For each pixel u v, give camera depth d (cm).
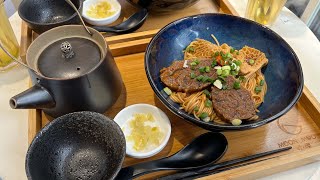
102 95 26
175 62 31
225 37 34
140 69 33
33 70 23
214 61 31
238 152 26
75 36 28
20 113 30
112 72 26
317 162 27
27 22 33
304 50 36
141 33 35
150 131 27
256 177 25
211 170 24
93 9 39
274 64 30
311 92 31
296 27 39
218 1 41
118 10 38
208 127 24
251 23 31
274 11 37
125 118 28
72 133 24
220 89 28
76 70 24
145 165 24
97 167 24
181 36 33
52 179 23
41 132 22
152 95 31
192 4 38
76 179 23
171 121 29
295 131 28
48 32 27
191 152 26
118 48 34
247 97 28
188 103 28
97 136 24
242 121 27
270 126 28
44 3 37
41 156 22
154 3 36
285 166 25
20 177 25
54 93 24
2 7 32
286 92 28
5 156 27
